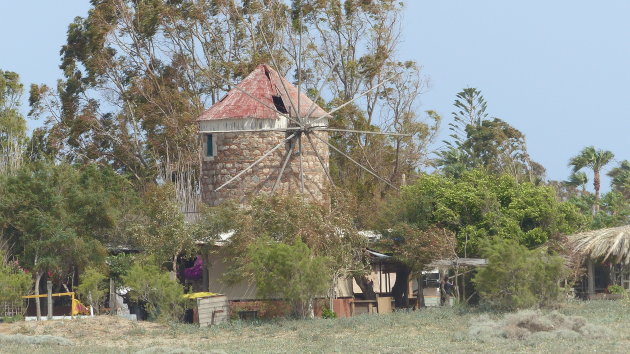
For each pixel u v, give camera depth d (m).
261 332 151.88
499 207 187.75
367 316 162.88
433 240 178.75
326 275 163.75
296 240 164.88
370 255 188.25
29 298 182.88
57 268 179.75
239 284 182.38
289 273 161.75
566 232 187.38
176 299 161.75
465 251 181.75
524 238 182.50
